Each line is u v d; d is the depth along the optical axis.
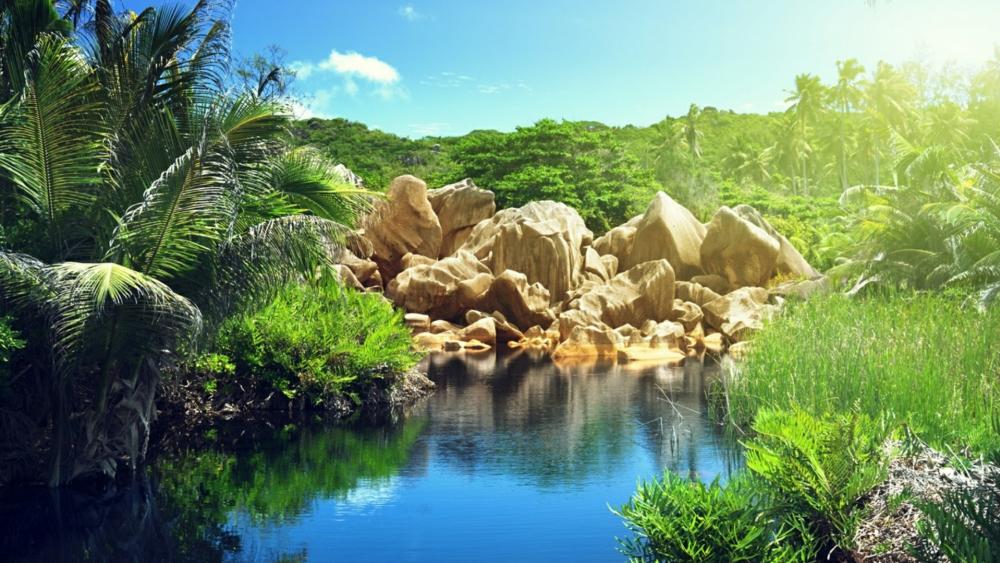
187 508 8.33
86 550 7.04
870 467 5.97
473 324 26.98
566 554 6.90
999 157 27.30
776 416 6.85
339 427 12.84
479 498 8.64
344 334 15.38
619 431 12.23
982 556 4.48
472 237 32.25
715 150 86.38
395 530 7.59
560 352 24.12
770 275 30.27
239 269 9.64
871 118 66.12
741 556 5.60
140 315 8.83
